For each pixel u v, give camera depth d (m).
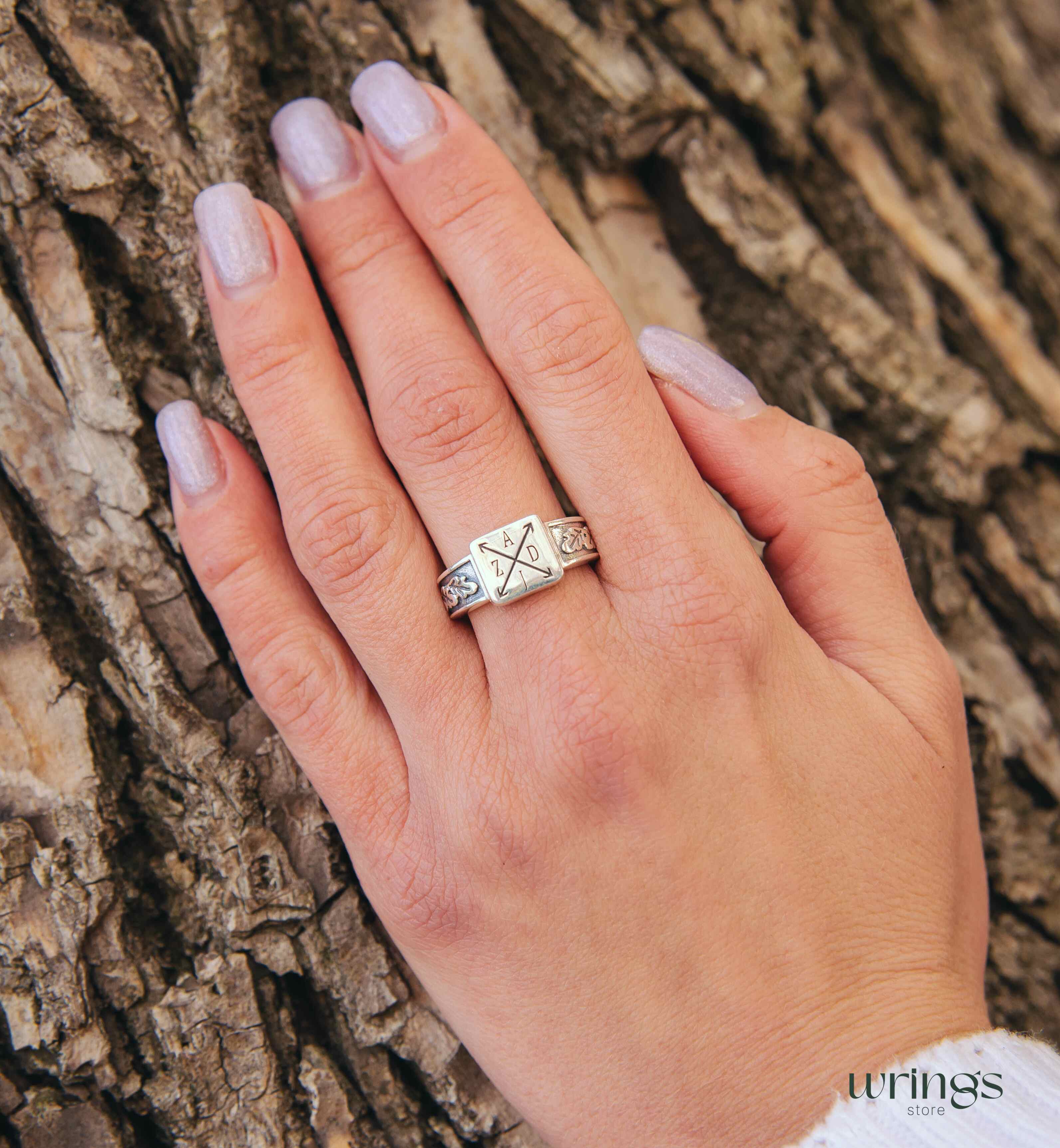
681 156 0.24
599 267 0.25
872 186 0.26
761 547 0.25
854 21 0.26
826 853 0.21
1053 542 0.26
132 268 0.22
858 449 0.26
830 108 0.26
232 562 0.22
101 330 0.22
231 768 0.22
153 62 0.22
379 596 0.21
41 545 0.22
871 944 0.21
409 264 0.22
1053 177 0.27
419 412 0.22
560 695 0.21
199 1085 0.22
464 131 0.22
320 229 0.23
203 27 0.22
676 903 0.21
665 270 0.25
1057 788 0.25
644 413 0.22
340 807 0.22
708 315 0.25
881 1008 0.21
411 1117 0.22
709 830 0.21
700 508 0.22
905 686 0.22
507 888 0.21
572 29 0.24
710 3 0.24
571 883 0.21
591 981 0.21
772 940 0.21
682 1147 0.21
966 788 0.23
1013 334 0.26
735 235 0.25
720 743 0.21
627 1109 0.21
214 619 0.23
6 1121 0.21
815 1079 0.20
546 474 0.23
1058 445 0.26
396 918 0.22
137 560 0.22
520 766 0.21
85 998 0.22
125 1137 0.22
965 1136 0.20
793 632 0.22
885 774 0.22
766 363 0.25
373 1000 0.22
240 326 0.22
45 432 0.22
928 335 0.26
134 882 0.22
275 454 0.22
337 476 0.22
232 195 0.22
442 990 0.22
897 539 0.23
